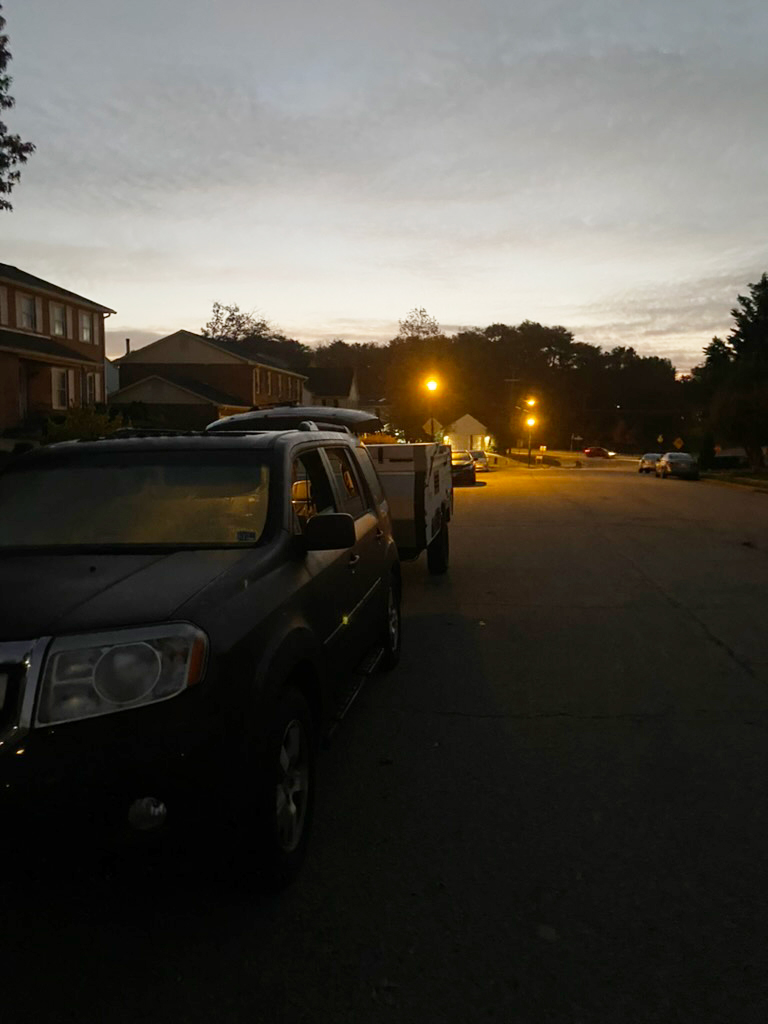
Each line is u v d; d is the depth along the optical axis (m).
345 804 4.59
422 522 9.91
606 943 3.32
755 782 4.85
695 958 3.23
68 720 3.01
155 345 54.59
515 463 73.94
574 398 119.19
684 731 5.68
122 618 3.22
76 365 34.47
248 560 3.94
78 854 3.02
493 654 7.70
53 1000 2.99
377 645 6.50
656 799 4.63
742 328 66.06
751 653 7.66
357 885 3.76
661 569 12.38
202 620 3.29
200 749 3.13
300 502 4.79
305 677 4.19
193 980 3.10
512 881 3.79
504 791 4.75
